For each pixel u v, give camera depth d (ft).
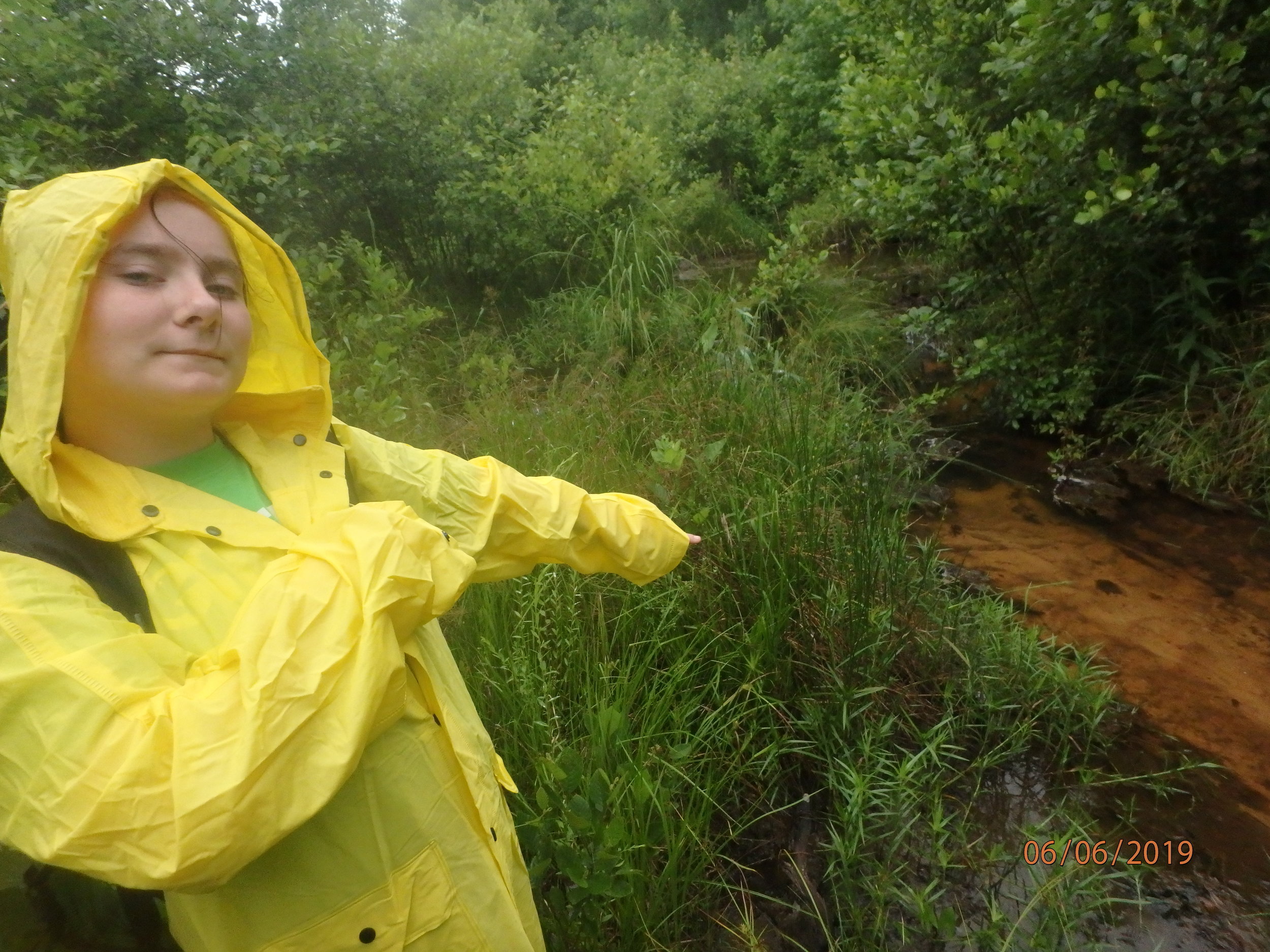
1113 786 8.84
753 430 13.05
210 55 13.98
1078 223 14.10
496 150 21.49
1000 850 7.68
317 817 3.78
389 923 3.91
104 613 3.33
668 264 21.35
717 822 8.29
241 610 3.32
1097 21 13.38
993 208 15.70
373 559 3.49
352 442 4.72
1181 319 15.64
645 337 17.70
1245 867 7.88
